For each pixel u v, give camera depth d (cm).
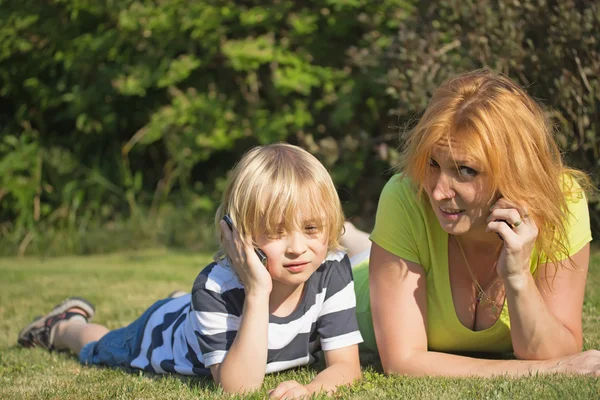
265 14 764
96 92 823
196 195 834
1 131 880
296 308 238
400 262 240
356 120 773
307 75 755
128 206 848
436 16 550
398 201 242
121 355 283
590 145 453
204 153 807
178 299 281
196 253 736
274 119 777
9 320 402
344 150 695
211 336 232
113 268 620
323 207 224
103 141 871
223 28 776
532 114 216
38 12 827
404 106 507
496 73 230
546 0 463
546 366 217
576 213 232
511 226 214
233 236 225
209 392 223
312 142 702
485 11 487
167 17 771
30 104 880
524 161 210
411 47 520
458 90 216
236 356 221
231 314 233
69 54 818
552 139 223
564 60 456
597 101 454
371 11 747
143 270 595
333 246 237
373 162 755
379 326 242
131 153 873
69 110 831
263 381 234
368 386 219
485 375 220
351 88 741
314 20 761
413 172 221
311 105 797
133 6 782
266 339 222
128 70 801
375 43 670
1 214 836
